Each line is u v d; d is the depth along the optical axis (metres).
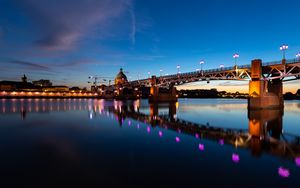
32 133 29.14
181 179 13.87
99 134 28.91
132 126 36.97
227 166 16.42
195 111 73.88
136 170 15.30
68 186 12.64
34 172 14.68
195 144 23.45
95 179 13.67
